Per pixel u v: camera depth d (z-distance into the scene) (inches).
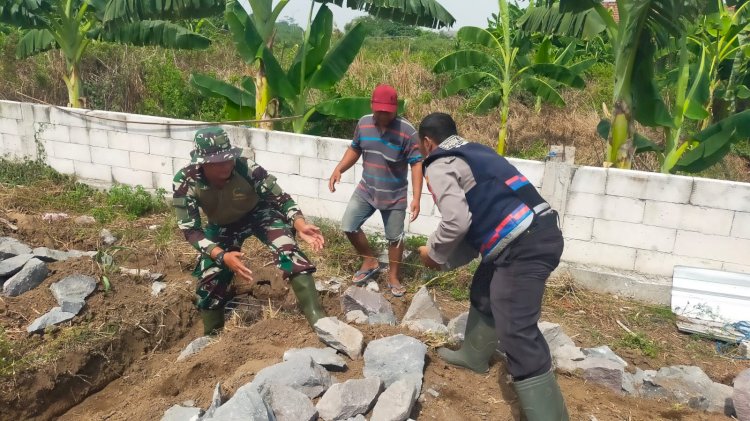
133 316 165.2
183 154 262.2
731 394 138.3
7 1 294.0
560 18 266.7
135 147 271.9
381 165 179.5
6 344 141.7
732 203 188.4
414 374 125.5
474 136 403.5
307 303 148.0
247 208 148.9
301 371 120.9
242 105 311.7
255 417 102.0
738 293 185.3
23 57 353.7
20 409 133.1
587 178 201.5
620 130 229.3
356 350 134.7
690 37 362.3
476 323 131.5
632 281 198.8
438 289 199.3
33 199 257.9
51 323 154.5
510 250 111.5
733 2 236.5
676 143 246.8
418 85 484.7
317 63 296.0
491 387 131.6
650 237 200.1
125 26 325.1
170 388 133.5
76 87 334.3
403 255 214.5
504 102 371.9
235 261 135.9
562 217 207.5
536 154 373.7
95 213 246.8
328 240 224.5
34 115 293.1
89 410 140.6
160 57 459.5
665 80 364.5
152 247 214.1
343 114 291.9
